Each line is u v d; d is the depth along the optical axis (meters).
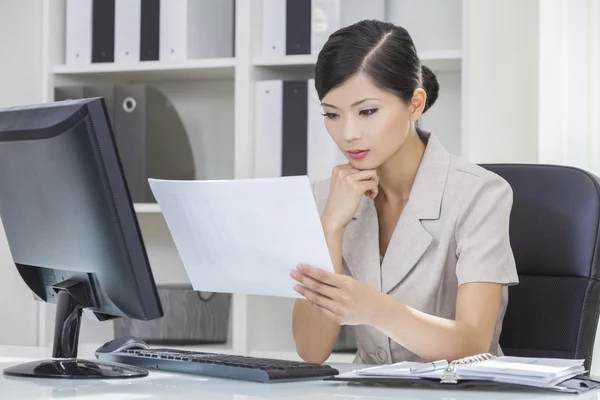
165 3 3.32
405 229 2.02
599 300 2.10
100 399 1.30
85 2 3.43
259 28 3.25
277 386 1.45
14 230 1.70
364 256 2.07
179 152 3.44
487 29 3.20
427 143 2.09
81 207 1.49
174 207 1.68
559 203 2.13
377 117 1.88
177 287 3.34
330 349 2.15
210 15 3.47
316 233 1.51
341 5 3.21
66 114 1.45
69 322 1.66
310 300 1.61
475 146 3.22
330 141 3.10
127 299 1.52
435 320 1.73
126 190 1.46
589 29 3.01
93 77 3.61
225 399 1.30
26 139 1.52
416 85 1.93
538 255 2.13
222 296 3.33
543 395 1.35
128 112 3.32
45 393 1.35
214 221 1.62
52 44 3.48
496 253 1.90
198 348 3.27
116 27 3.39
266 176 3.17
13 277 3.48
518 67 3.18
